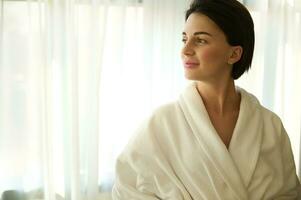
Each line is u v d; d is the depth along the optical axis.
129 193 0.83
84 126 1.05
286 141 0.90
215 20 0.75
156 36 1.10
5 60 0.99
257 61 1.20
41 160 1.02
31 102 1.02
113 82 1.08
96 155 1.05
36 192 1.05
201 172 0.78
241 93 0.87
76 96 1.00
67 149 1.06
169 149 0.82
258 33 1.19
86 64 1.02
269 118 0.87
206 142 0.79
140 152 0.82
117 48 1.06
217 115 0.83
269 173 0.82
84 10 1.01
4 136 1.01
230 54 0.80
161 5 1.09
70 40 0.99
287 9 1.21
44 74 0.98
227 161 0.77
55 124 1.04
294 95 1.25
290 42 1.23
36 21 0.98
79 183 1.04
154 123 0.84
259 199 0.80
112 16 1.05
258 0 1.18
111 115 1.09
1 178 1.03
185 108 0.82
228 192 0.77
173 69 1.12
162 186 0.81
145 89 1.10
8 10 0.97
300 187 0.94
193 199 0.78
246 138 0.81
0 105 1.00
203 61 0.76
